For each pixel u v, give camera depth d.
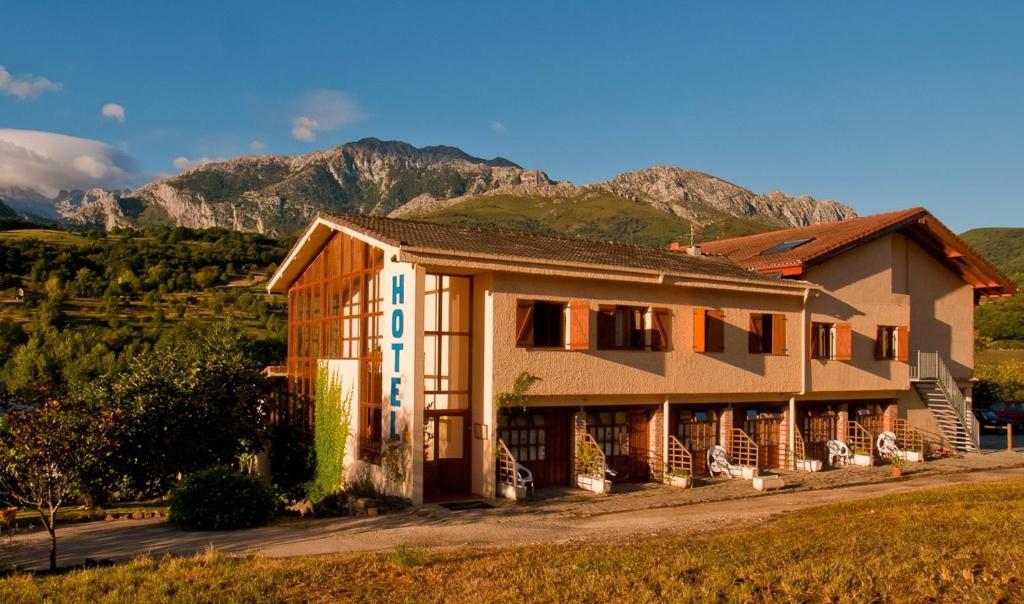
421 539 14.09
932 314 31.98
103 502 21.30
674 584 9.73
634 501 18.77
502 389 19.02
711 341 23.06
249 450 24.06
